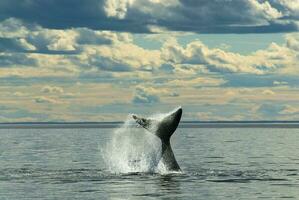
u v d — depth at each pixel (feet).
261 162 368.07
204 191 233.14
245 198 218.38
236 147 558.56
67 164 353.10
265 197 220.23
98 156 426.92
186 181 262.47
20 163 364.38
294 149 520.83
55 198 217.77
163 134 276.82
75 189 239.09
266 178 276.41
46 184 255.29
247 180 268.41
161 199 214.90
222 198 217.56
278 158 404.57
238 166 337.93
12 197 220.43
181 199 215.51
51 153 465.47
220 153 459.32
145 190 235.40
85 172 301.84
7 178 279.08
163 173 285.43
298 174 294.05
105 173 295.07
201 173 296.10
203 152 473.67
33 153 466.70
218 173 296.92
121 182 258.78
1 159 399.44
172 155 284.20
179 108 272.51
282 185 251.39
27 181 266.57
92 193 228.43
